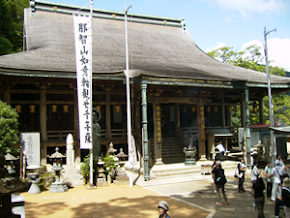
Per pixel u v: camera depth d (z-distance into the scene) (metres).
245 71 27.92
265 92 29.81
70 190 15.63
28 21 29.47
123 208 11.92
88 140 16.08
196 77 20.23
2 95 22.12
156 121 21.86
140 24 34.97
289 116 44.06
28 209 11.86
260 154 22.78
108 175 17.20
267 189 9.75
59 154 15.77
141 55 26.94
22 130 24.33
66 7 31.88
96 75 19.80
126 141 25.03
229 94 30.30
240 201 12.71
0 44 29.72
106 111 24.84
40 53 22.44
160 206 6.98
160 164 21.56
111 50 26.66
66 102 23.83
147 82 18.48
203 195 14.01
